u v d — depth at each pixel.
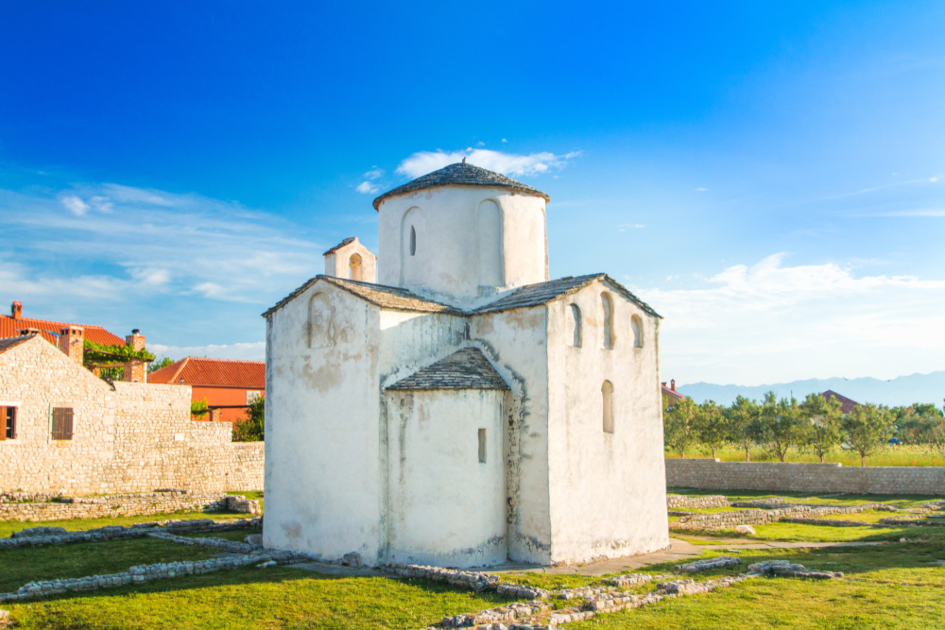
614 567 16.89
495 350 18.61
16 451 28.84
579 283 18.78
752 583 14.70
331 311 18.78
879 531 24.11
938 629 11.20
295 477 19.11
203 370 60.84
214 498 28.86
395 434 17.00
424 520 16.50
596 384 18.78
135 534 20.83
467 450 16.81
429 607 12.59
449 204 20.83
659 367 21.23
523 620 11.40
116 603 12.55
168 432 34.25
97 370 41.91
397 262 21.67
